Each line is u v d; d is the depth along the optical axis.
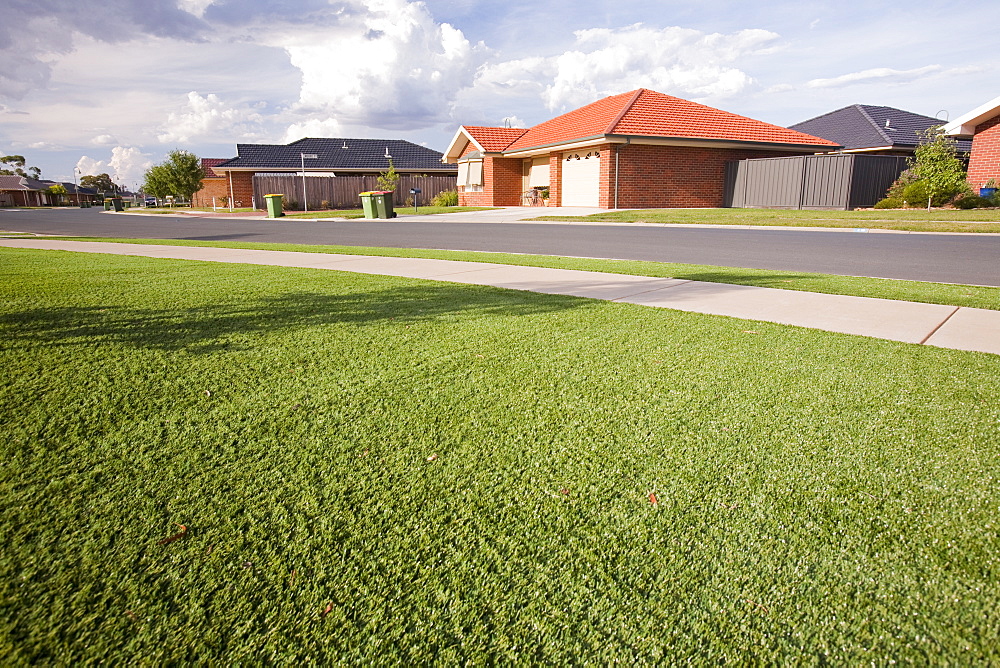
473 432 2.78
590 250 10.68
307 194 34.88
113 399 3.18
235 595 1.74
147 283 6.89
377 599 1.73
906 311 5.24
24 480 2.34
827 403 3.10
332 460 2.52
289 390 3.32
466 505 2.19
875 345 4.16
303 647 1.57
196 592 1.75
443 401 3.15
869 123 28.12
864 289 6.31
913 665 1.50
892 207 19.12
